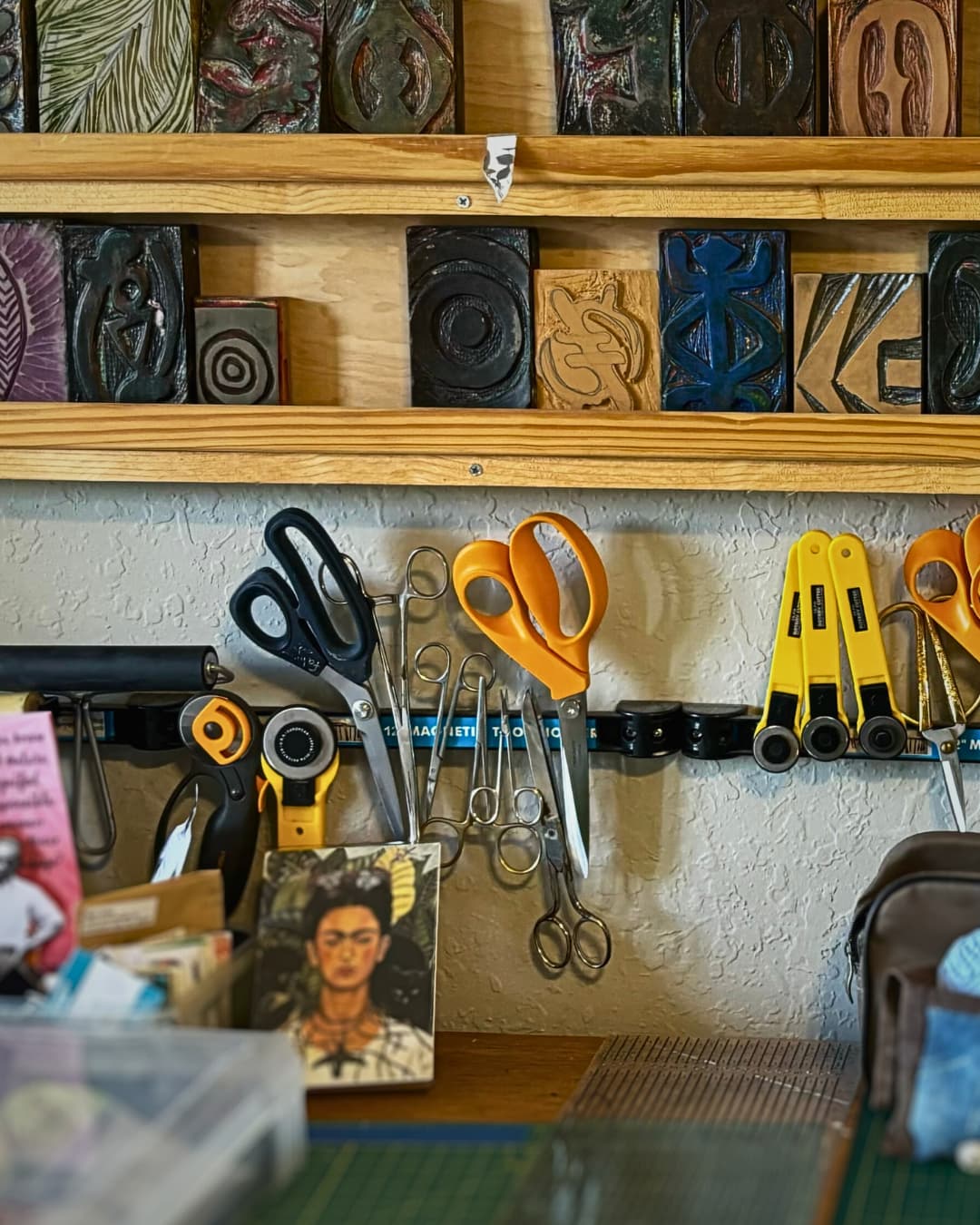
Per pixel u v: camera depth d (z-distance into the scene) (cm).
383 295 105
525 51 103
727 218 99
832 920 108
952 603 102
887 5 97
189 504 109
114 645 108
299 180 98
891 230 102
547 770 104
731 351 100
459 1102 92
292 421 100
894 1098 86
